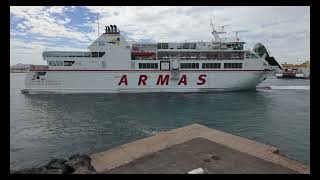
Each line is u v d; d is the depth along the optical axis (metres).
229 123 33.44
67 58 64.25
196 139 13.50
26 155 21.86
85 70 64.62
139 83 65.50
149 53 66.50
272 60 74.88
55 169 10.37
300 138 26.53
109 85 65.25
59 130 29.98
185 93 64.94
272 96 61.56
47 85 64.94
